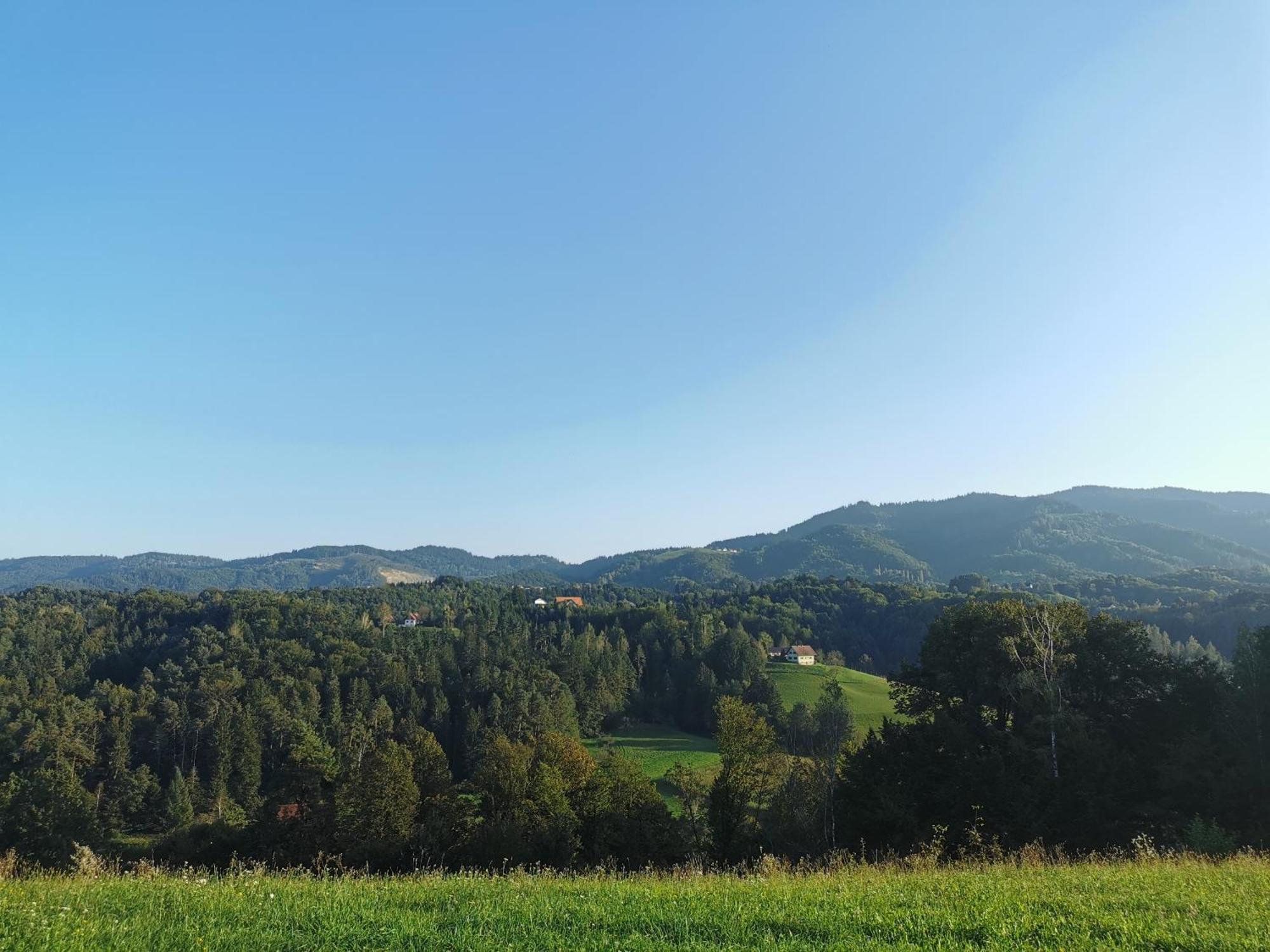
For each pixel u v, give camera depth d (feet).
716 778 125.18
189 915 29.48
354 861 119.65
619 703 376.89
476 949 25.95
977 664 112.98
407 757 132.87
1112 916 29.99
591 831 130.00
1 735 252.21
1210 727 95.40
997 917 29.96
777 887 38.11
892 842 91.86
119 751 254.68
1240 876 40.81
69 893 32.65
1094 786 88.58
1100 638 109.40
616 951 26.08
